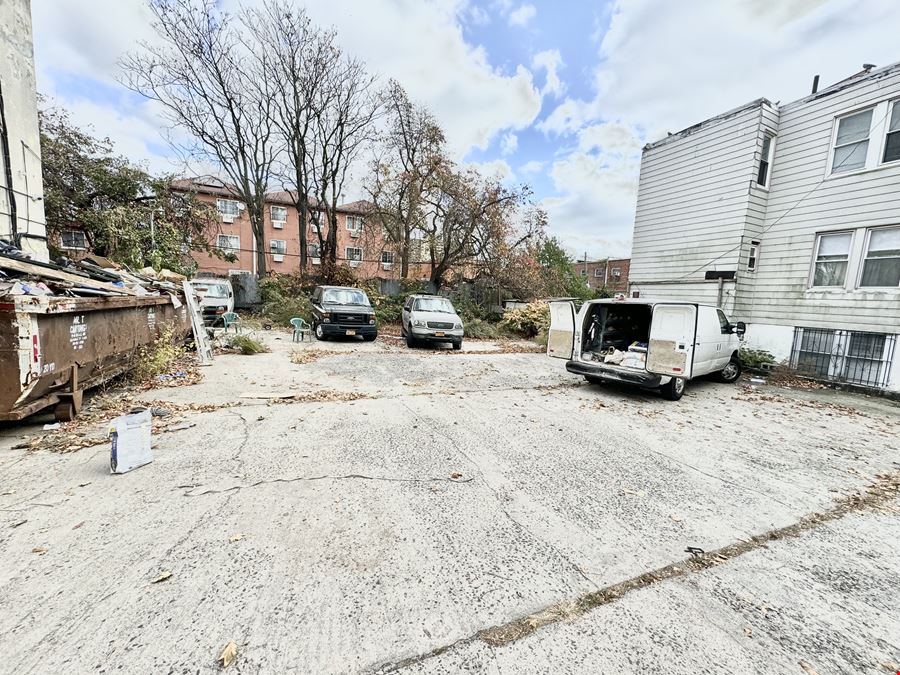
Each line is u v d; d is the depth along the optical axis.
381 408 5.46
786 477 3.79
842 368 8.62
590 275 43.16
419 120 19.67
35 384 3.65
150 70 16.64
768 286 9.94
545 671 1.62
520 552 2.44
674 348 6.05
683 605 2.06
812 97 9.02
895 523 3.03
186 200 17.67
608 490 3.35
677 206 11.36
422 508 2.90
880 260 8.18
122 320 5.66
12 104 6.86
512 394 6.67
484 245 18.95
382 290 20.16
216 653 1.64
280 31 17.50
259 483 3.16
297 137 19.42
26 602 1.85
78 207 14.76
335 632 1.78
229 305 14.09
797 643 1.84
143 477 3.16
